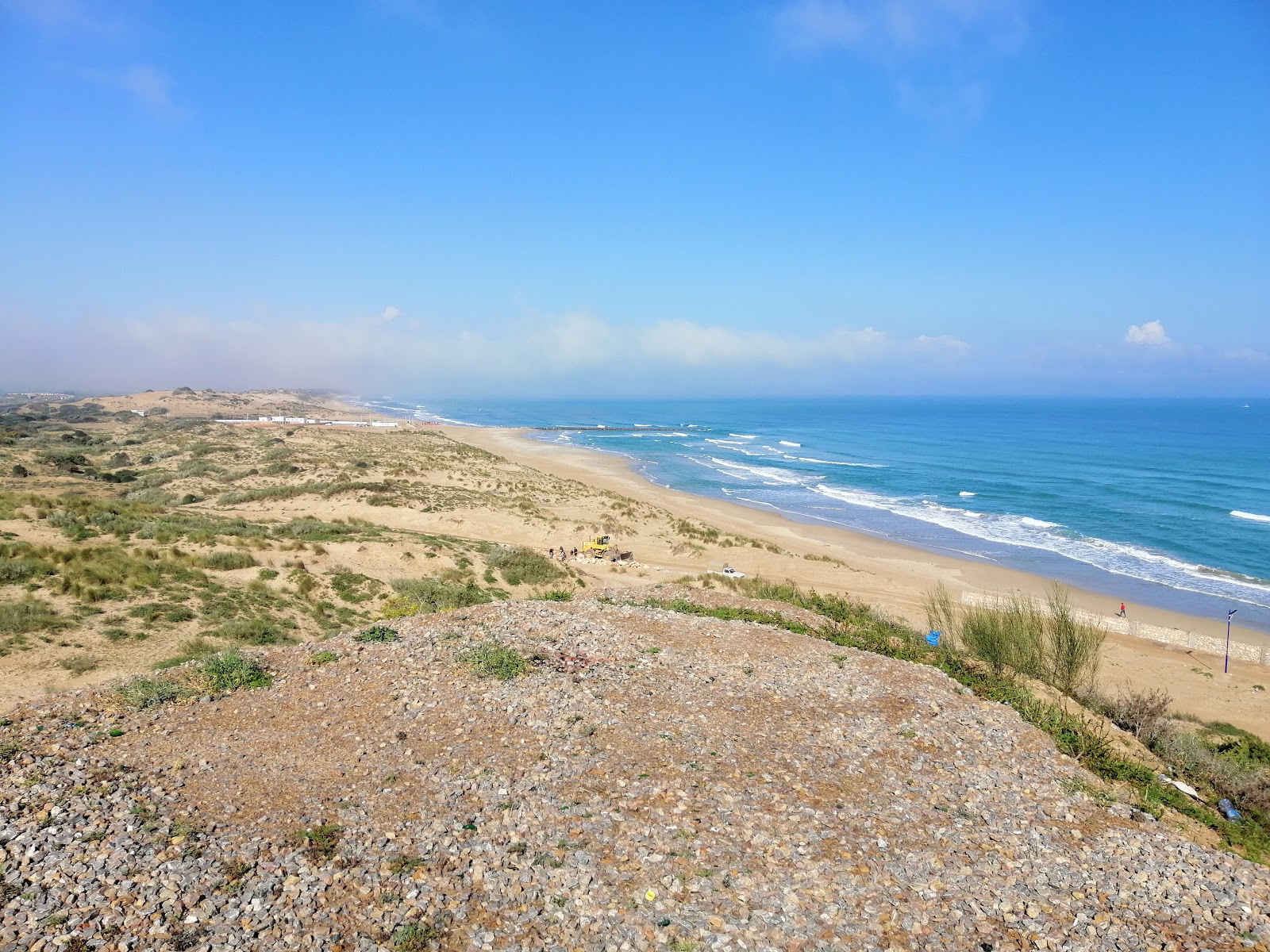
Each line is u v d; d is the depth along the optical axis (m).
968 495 66.50
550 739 10.10
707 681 12.81
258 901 6.41
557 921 6.48
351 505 43.06
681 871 7.23
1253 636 30.03
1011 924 6.76
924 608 29.28
